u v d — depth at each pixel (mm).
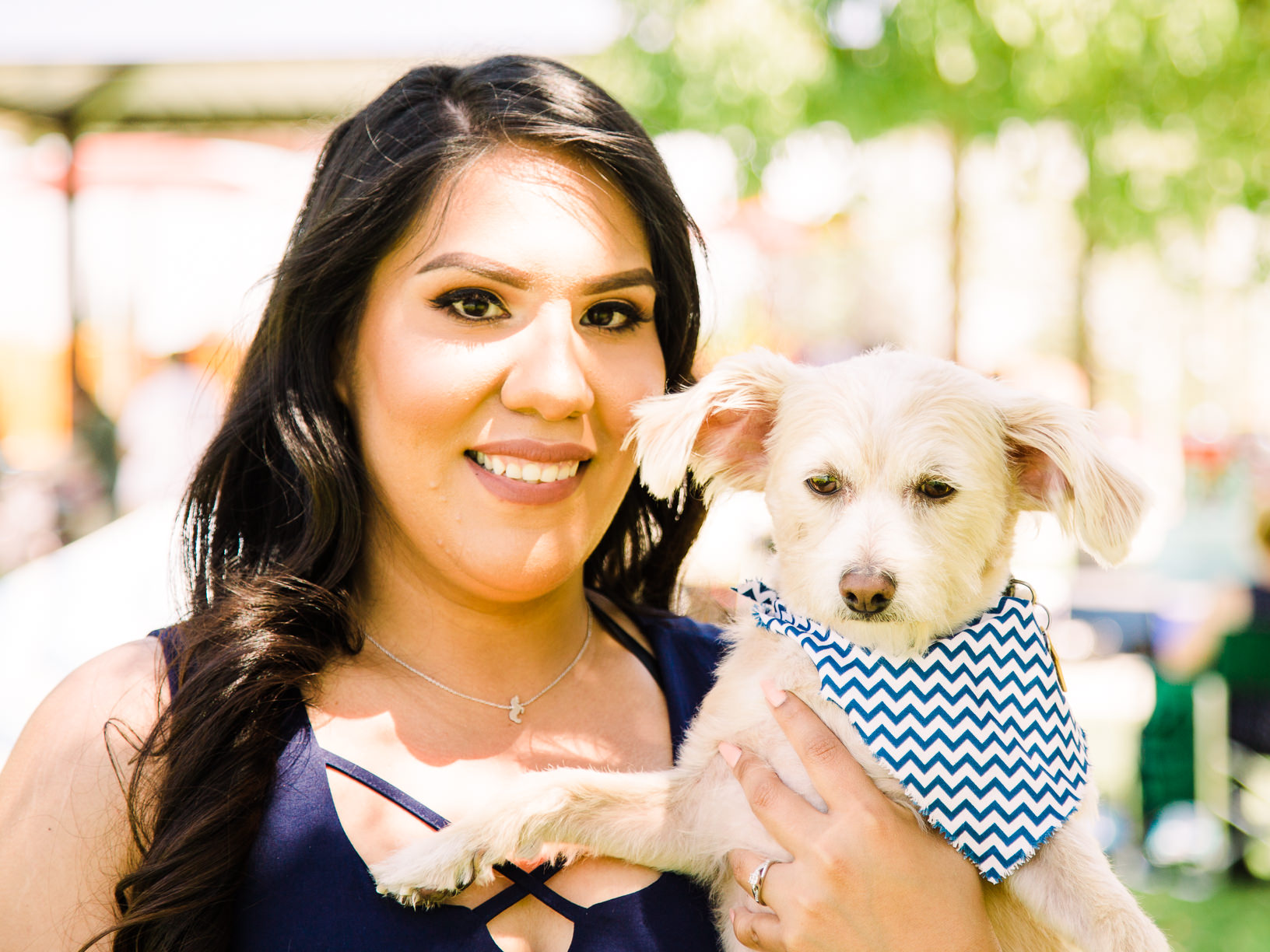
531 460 1985
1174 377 18906
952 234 10312
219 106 9836
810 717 2141
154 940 1734
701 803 2180
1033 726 2188
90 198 10961
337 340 2158
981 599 2414
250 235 10117
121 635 4766
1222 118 7332
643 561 2742
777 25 7113
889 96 7258
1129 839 6262
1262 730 6211
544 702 2221
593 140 2068
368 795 1900
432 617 2131
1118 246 8297
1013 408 2539
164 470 10266
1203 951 5055
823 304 24766
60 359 11289
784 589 2500
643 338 2264
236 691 1873
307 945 1772
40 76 8984
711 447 2648
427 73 2201
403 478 2008
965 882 1967
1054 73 6711
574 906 1953
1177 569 9359
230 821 1793
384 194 1995
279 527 2307
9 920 1729
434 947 1804
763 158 7387
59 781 1811
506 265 1962
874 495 2379
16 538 8781
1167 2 6566
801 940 1883
